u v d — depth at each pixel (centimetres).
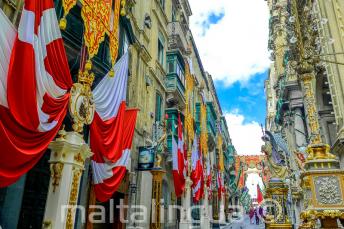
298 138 2089
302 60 700
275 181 1133
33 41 541
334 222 522
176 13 2322
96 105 837
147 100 1525
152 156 1265
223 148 4584
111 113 903
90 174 909
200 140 2400
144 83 1496
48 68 591
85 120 735
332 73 1172
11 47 522
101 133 817
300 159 1274
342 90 1134
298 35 732
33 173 738
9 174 486
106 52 1018
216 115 3781
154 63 1689
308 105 653
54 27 622
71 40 876
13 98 491
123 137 984
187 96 1925
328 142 1443
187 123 1856
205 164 2470
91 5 789
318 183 546
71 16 893
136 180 1279
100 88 877
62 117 633
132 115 1062
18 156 496
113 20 939
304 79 681
